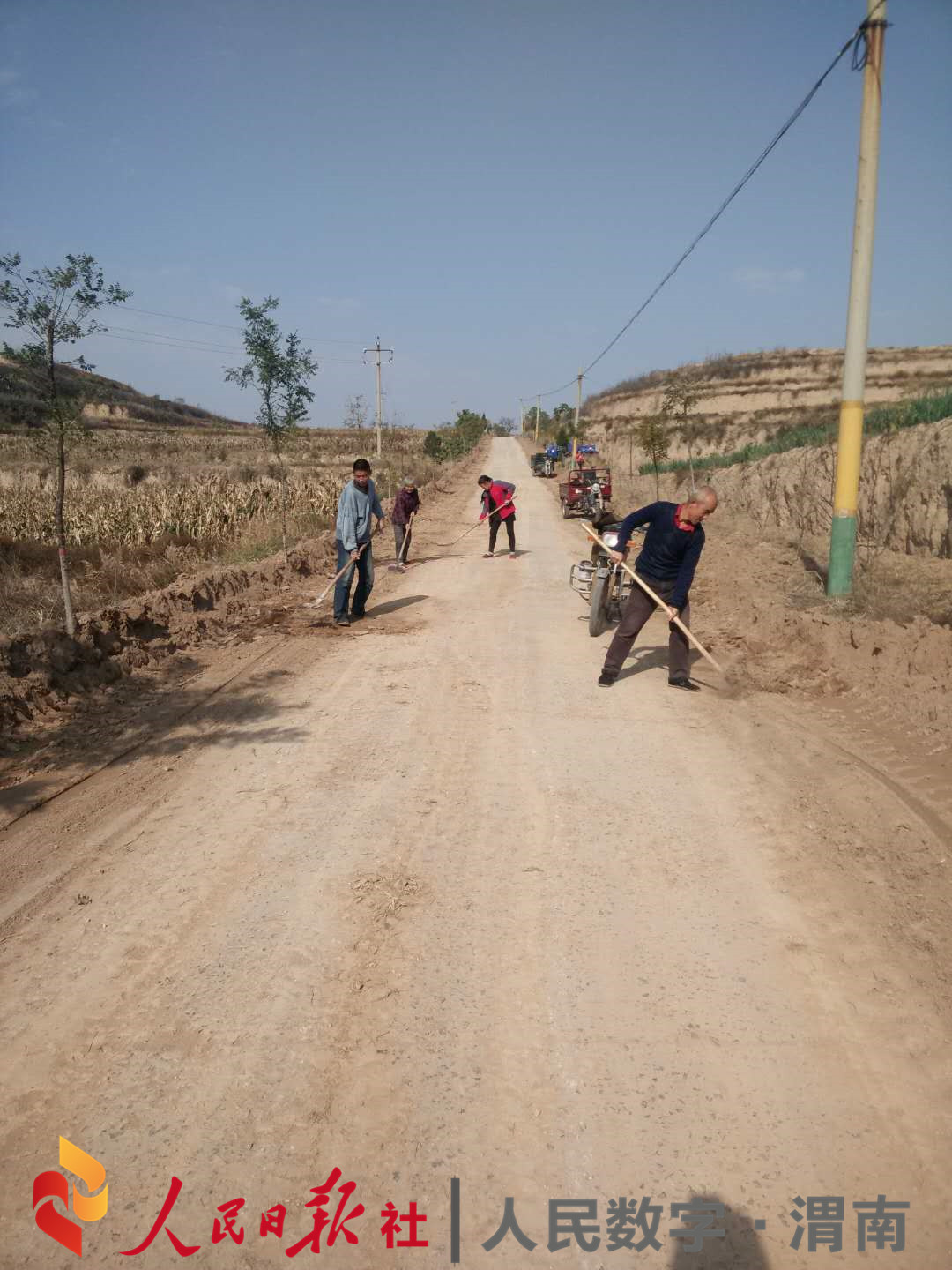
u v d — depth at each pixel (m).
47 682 6.08
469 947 3.24
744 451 26.48
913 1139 2.35
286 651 7.92
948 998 2.90
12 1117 2.45
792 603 9.19
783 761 5.11
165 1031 2.80
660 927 3.38
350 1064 2.64
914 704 5.81
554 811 4.46
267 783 4.84
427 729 5.77
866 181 8.41
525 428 118.94
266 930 3.37
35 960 3.18
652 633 8.73
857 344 8.66
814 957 3.16
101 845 4.08
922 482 11.97
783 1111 2.45
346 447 65.56
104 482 32.41
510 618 9.59
